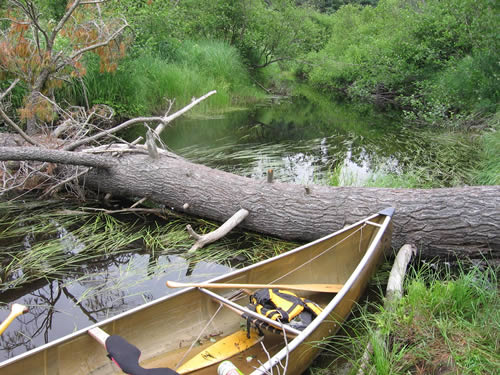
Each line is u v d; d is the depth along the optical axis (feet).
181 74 42.78
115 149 19.21
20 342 10.53
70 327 11.16
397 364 9.12
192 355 9.87
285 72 93.86
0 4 22.97
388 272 13.83
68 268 14.30
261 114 46.19
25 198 20.17
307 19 73.51
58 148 20.01
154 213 18.81
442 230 13.84
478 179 22.66
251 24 63.52
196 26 60.70
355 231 13.46
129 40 22.53
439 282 11.78
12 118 27.27
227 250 15.58
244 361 9.66
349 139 34.42
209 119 41.52
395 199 14.74
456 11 46.80
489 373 8.66
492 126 33.45
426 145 32.04
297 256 12.47
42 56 20.49
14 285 13.19
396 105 56.90
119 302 12.30
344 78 73.61
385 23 74.90
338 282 13.34
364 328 10.93
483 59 38.50
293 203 15.80
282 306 10.17
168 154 19.52
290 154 29.19
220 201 16.99
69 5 21.56
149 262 14.76
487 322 10.05
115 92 35.29
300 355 8.70
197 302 10.55
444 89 43.88
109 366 8.94
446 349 9.37
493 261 13.73
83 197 19.99
